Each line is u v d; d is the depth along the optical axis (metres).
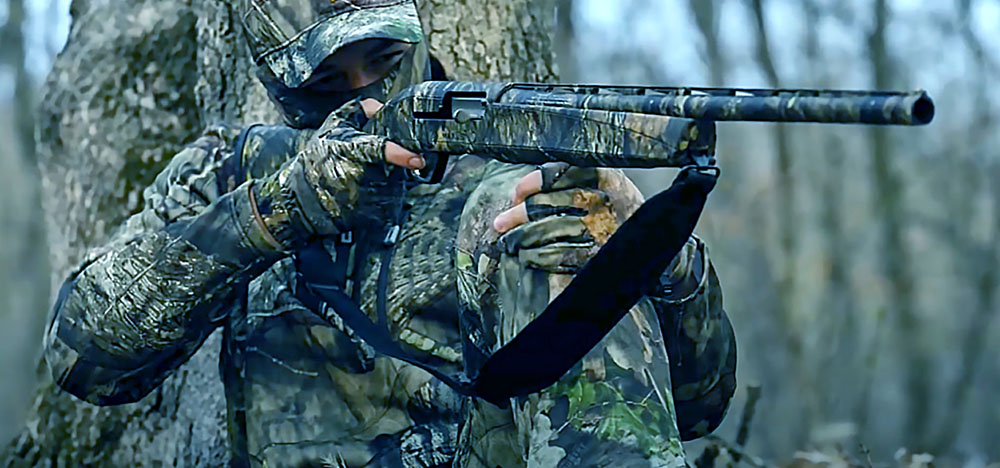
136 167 5.55
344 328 3.36
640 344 2.77
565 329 2.66
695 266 3.02
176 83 5.57
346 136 3.08
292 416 3.41
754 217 28.91
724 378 3.24
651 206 2.53
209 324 3.45
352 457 3.34
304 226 3.19
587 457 2.66
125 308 3.40
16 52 25.30
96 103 5.60
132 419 5.26
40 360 5.73
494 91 2.81
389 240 3.30
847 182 29.55
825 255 28.89
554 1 5.54
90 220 5.57
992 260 29.09
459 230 3.06
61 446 5.45
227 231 3.25
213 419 5.03
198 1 5.48
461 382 2.96
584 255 2.75
